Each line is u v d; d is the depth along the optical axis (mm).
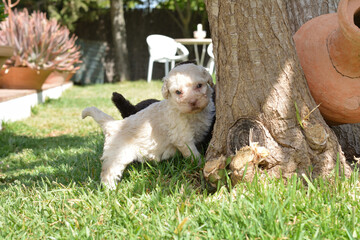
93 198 2438
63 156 3971
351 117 2422
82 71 16062
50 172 3396
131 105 3297
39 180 3170
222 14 2350
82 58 16031
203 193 2357
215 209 2094
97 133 5238
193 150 2744
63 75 11312
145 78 17047
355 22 2346
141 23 17031
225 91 2432
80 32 17109
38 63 8789
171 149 2818
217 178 2326
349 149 2955
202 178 2494
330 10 2961
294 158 2318
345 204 2053
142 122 2793
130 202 2279
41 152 4355
